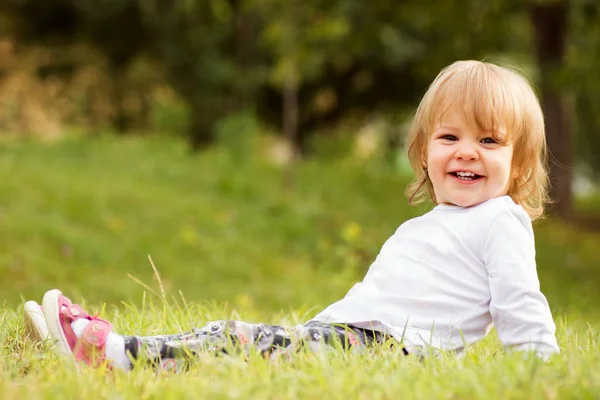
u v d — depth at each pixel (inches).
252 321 207.8
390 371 125.0
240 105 997.8
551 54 660.1
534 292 134.6
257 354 129.3
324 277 476.4
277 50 634.8
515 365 117.8
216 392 112.0
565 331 175.3
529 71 721.6
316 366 123.4
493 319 138.2
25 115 814.5
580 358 128.3
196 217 530.9
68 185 541.0
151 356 133.6
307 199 631.2
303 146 1082.1
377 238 566.3
